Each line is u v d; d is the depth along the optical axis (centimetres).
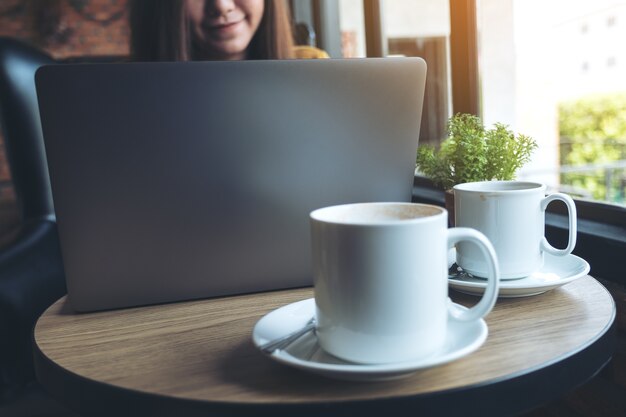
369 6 187
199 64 53
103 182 54
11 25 401
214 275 60
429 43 151
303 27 246
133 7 155
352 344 40
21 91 121
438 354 41
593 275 80
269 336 45
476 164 71
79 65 51
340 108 57
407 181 62
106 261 56
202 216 57
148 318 57
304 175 58
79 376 44
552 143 112
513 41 120
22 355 84
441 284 41
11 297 83
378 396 38
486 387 39
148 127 53
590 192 102
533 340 47
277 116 56
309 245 61
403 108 59
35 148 122
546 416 77
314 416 37
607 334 48
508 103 122
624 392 71
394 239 38
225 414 38
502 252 57
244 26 157
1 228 361
